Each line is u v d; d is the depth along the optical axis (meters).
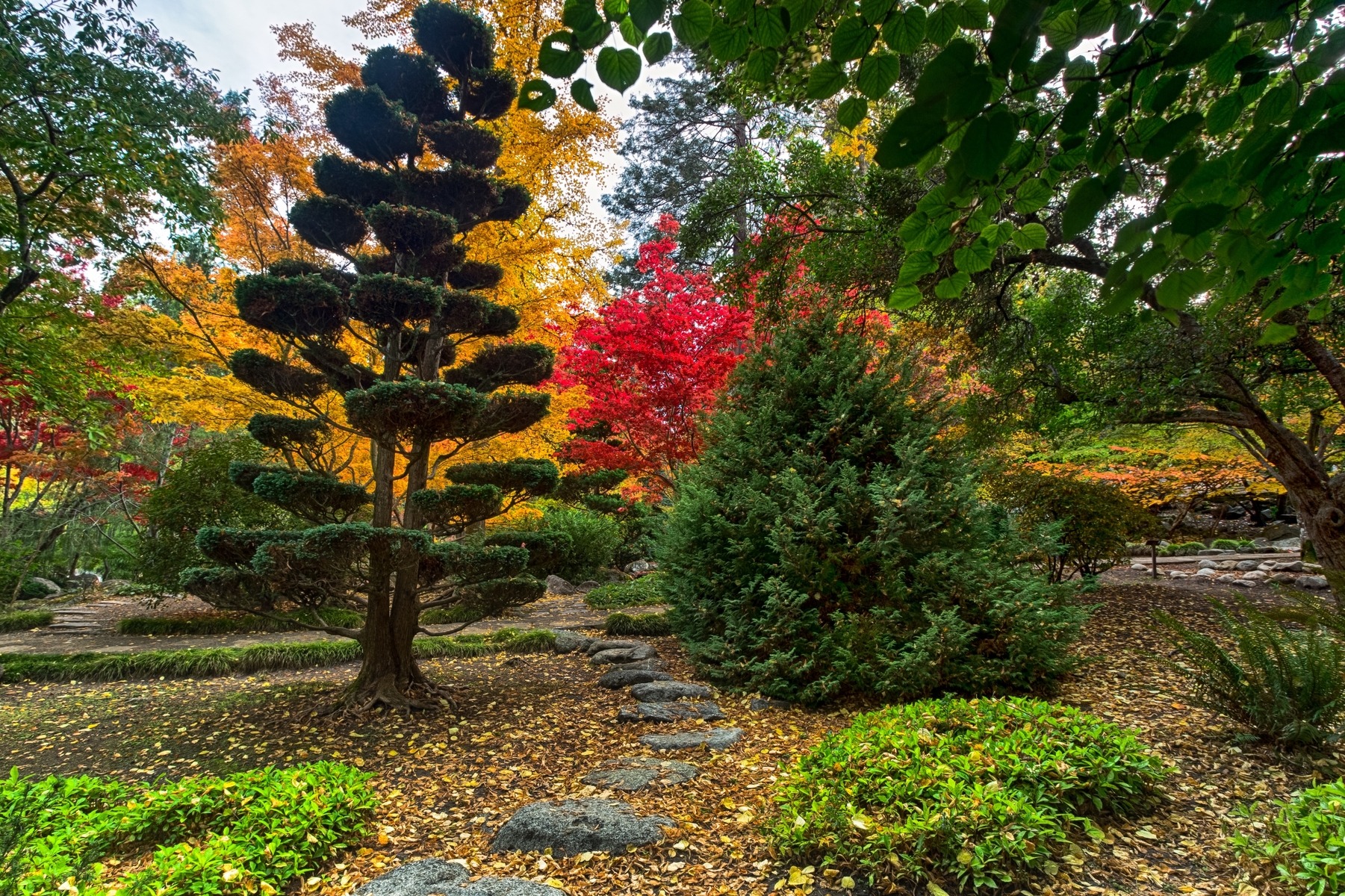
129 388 9.31
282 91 10.35
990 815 2.78
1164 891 2.61
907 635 5.23
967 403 7.81
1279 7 1.02
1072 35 1.08
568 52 1.17
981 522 5.87
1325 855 2.37
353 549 5.03
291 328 5.34
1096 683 5.30
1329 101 1.16
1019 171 1.34
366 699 5.62
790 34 1.21
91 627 10.14
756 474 6.03
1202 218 1.26
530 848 3.21
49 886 2.57
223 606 5.50
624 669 6.78
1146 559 12.37
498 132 8.55
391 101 6.20
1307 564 9.55
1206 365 5.96
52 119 6.44
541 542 5.86
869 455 6.08
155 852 3.14
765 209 6.93
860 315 7.50
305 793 3.52
